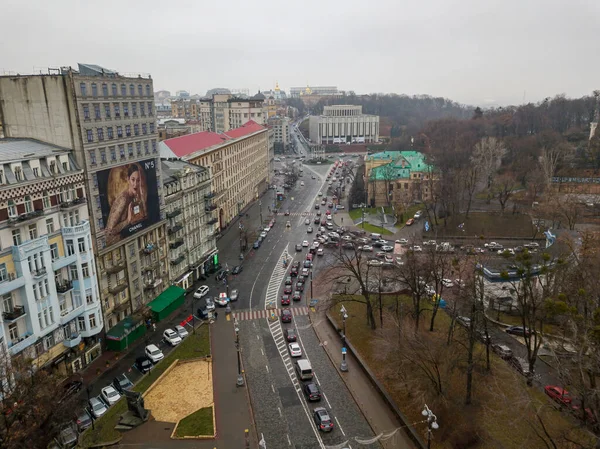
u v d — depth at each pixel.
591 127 199.88
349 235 130.88
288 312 82.06
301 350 71.88
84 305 66.44
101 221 70.06
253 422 55.00
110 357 70.69
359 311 82.12
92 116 67.25
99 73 71.38
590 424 40.66
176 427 53.78
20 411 44.41
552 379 61.25
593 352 40.38
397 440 51.38
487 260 85.94
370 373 63.38
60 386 55.16
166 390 61.91
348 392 60.91
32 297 57.78
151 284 83.00
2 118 67.50
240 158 163.00
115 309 74.00
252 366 67.62
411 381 56.62
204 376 65.25
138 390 61.38
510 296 81.75
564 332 60.41
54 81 63.94
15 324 56.53
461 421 51.72
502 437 49.19
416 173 169.50
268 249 124.31
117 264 74.62
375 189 171.88
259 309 87.06
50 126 66.00
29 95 65.56
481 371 60.53
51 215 61.75
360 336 73.56
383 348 65.69
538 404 53.88
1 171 54.91
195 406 58.25
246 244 123.69
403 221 148.62
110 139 71.31
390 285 93.56
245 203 172.62
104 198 70.31
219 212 140.62
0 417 45.50
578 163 167.88
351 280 97.12
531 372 59.38
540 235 125.88
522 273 60.31
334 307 84.56
